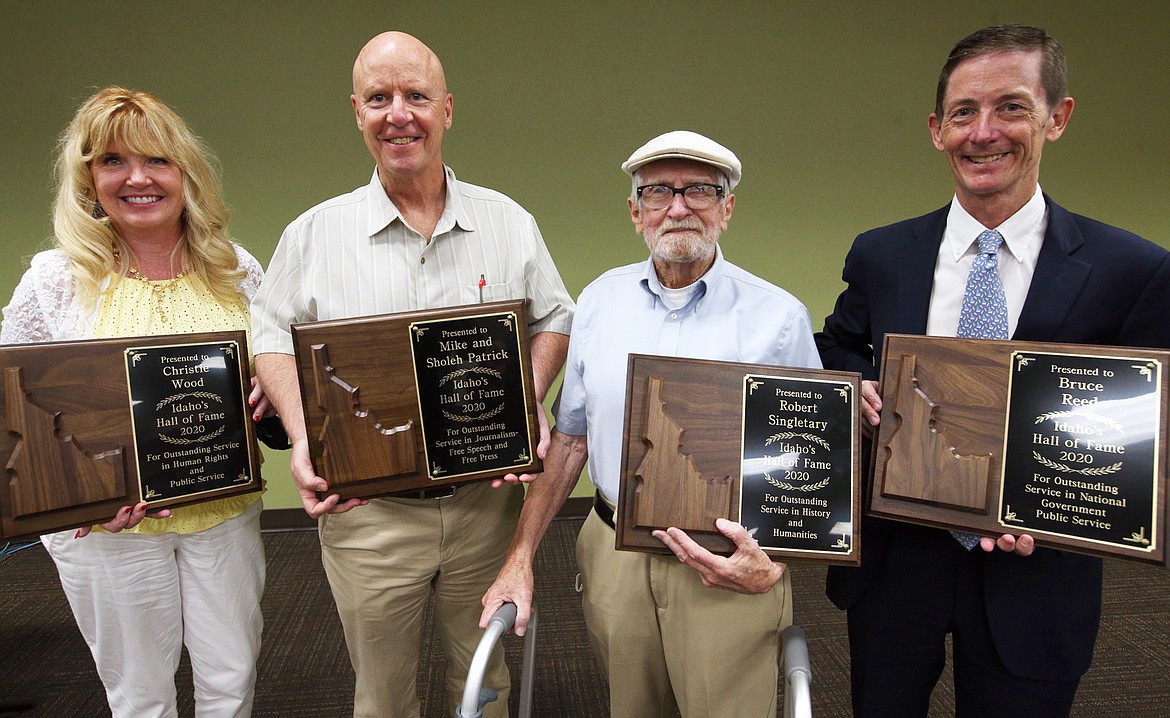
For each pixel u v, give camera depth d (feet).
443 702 6.62
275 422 4.70
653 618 4.00
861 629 4.17
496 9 9.66
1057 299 3.58
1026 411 3.36
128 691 4.34
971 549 3.79
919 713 4.23
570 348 4.30
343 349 3.76
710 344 3.90
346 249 4.50
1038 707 3.79
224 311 4.54
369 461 3.79
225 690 4.53
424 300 4.54
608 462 4.01
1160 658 7.25
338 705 6.61
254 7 9.34
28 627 7.79
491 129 9.99
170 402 3.90
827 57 10.23
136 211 4.15
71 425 3.66
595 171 10.28
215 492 4.04
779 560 3.45
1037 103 3.44
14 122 9.36
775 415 3.51
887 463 3.57
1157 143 10.98
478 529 4.70
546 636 7.71
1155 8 10.50
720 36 10.03
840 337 4.71
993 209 3.72
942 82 3.73
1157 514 3.07
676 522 3.45
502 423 3.95
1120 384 3.20
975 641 3.87
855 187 10.66
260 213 9.89
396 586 4.58
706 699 3.84
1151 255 3.51
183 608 4.47
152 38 9.29
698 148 3.66
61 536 4.14
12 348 3.54
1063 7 10.41
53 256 4.24
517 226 4.83
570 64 9.91
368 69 4.16
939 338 3.59
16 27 9.12
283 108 9.65
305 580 9.02
